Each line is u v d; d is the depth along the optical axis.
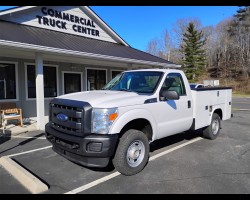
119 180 4.23
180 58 62.00
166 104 5.08
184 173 4.51
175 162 5.08
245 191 3.82
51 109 4.71
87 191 3.83
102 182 4.14
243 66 55.44
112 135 4.04
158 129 4.93
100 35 13.63
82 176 4.38
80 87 13.35
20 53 9.09
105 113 4.02
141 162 4.55
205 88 6.30
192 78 48.66
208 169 4.70
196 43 49.06
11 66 10.33
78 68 13.16
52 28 11.27
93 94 4.79
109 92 5.04
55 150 4.62
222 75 56.97
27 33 9.05
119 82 5.80
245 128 8.95
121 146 4.26
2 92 10.09
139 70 5.75
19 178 4.20
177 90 5.54
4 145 6.43
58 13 11.49
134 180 4.22
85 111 4.00
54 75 12.03
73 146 4.05
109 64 13.95
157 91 4.96
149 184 4.07
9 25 9.35
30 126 9.13
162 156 5.46
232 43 62.16
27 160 5.20
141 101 4.57
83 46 10.25
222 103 7.18
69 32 12.03
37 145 6.43
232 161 5.16
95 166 4.04
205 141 6.82
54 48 8.12
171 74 5.45
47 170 4.64
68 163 5.02
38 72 8.50
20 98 10.66
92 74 14.05
